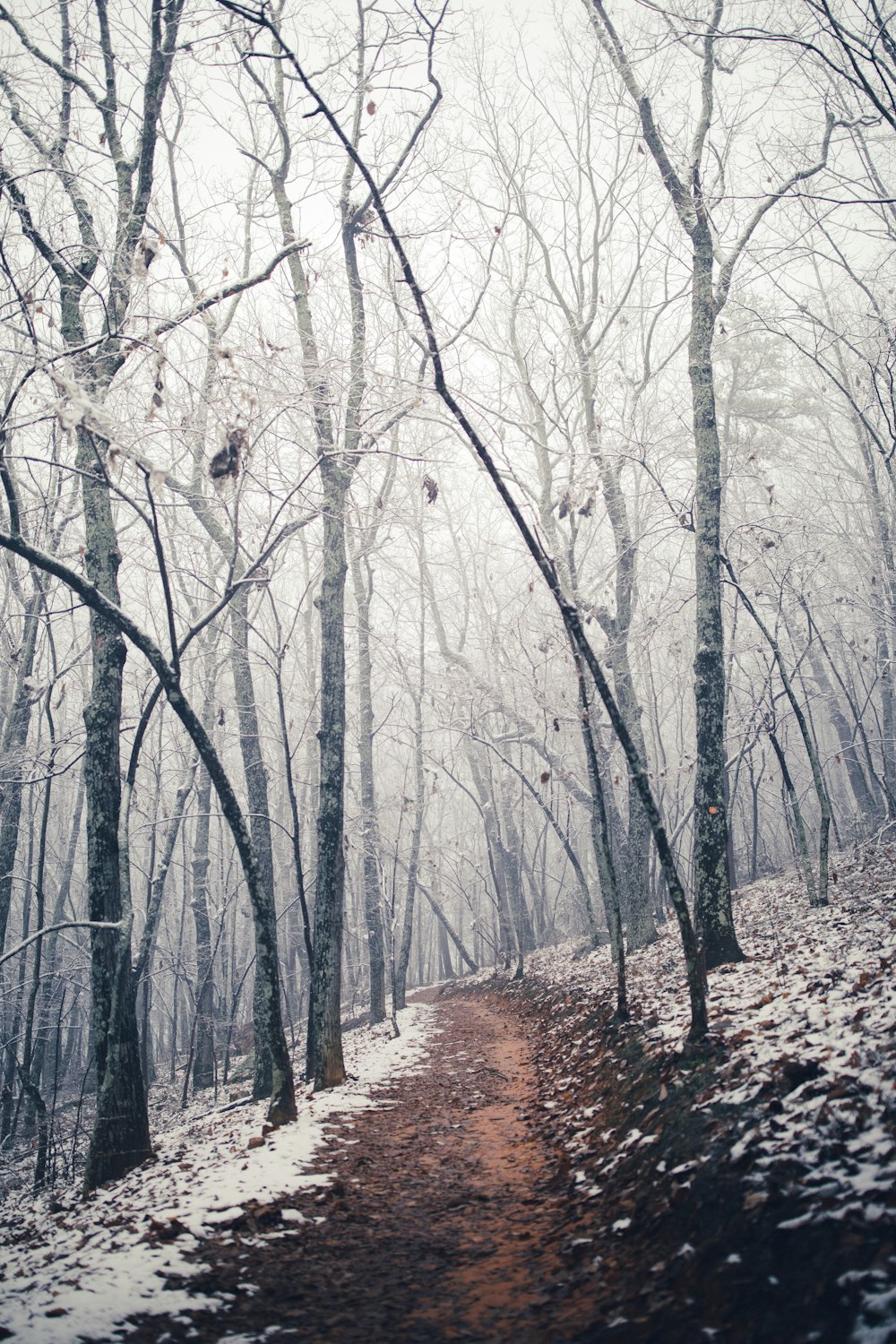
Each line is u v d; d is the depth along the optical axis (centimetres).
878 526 1934
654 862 2441
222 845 3231
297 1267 473
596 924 2098
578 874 2106
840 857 1939
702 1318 326
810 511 2045
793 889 1645
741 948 1116
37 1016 2020
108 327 895
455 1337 371
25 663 1636
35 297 899
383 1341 375
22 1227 800
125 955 921
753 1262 341
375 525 1538
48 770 1374
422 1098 971
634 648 2217
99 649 1026
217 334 1038
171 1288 438
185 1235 519
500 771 2786
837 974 696
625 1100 674
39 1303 429
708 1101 518
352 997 3353
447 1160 694
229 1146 818
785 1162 389
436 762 2438
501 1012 1922
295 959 3212
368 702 2148
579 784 2136
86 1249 532
